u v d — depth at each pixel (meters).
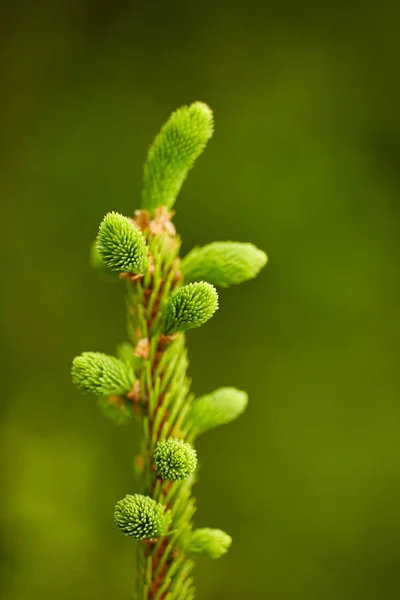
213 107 1.38
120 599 1.15
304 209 1.28
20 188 1.35
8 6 1.41
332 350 1.24
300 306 1.25
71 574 1.17
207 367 1.25
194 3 1.42
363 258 1.26
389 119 1.34
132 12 1.43
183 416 0.42
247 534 1.18
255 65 1.39
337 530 1.18
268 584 1.17
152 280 0.42
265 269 1.26
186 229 1.30
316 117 1.34
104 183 1.34
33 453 1.23
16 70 1.40
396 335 1.24
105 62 1.41
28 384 1.27
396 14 1.36
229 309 1.26
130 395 0.42
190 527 0.42
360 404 1.22
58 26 1.42
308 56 1.38
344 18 1.38
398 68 1.35
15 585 1.16
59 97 1.40
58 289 1.31
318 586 1.16
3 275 1.31
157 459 0.40
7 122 1.38
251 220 1.29
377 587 1.17
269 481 1.20
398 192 1.31
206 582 1.15
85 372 0.42
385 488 1.19
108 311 1.29
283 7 1.40
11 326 1.30
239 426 1.22
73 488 1.21
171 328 0.42
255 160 1.32
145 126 1.37
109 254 0.41
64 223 1.33
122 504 0.40
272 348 1.25
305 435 1.21
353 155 1.32
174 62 1.41
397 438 1.21
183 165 0.43
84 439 1.23
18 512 1.20
